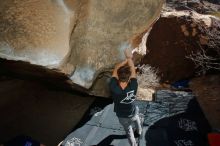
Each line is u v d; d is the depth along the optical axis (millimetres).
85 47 4730
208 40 7785
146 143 4633
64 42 4191
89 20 4648
